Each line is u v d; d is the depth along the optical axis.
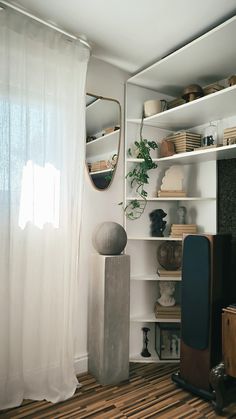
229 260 1.93
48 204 1.80
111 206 2.31
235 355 1.63
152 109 2.36
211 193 2.38
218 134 2.34
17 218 1.67
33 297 1.75
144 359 2.29
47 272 1.80
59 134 1.85
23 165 1.69
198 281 1.83
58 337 1.81
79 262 2.11
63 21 1.82
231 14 1.72
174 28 1.87
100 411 1.64
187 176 2.59
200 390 1.77
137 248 2.45
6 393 1.62
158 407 1.69
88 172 2.18
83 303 2.12
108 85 2.31
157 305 2.40
